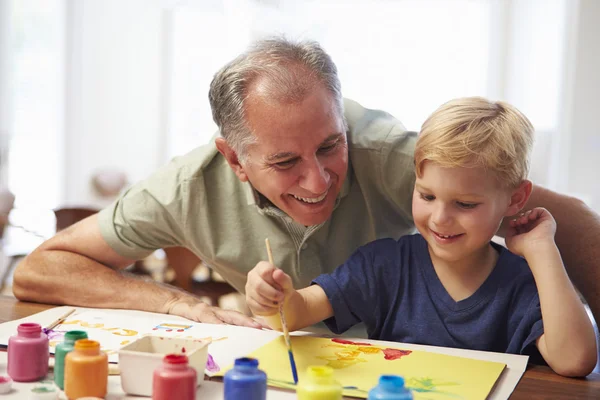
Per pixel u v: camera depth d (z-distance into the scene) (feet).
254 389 2.54
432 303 3.97
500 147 3.59
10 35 16.39
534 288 3.84
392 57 15.69
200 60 17.57
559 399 3.02
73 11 17.22
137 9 17.48
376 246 4.23
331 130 4.08
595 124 14.08
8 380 2.85
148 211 4.98
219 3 17.01
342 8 15.80
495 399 2.94
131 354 2.81
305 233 4.79
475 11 15.26
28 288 4.81
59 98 17.28
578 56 14.10
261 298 3.45
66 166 17.40
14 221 15.60
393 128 4.84
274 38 4.33
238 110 4.18
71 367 2.71
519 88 15.06
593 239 4.48
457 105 3.76
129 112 17.74
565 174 14.32
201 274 11.86
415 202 3.85
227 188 4.95
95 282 4.74
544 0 14.75
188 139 17.90
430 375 3.15
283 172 4.17
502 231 4.59
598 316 4.41
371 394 2.41
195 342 2.98
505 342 3.88
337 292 3.98
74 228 5.14
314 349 3.53
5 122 16.29
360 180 4.81
